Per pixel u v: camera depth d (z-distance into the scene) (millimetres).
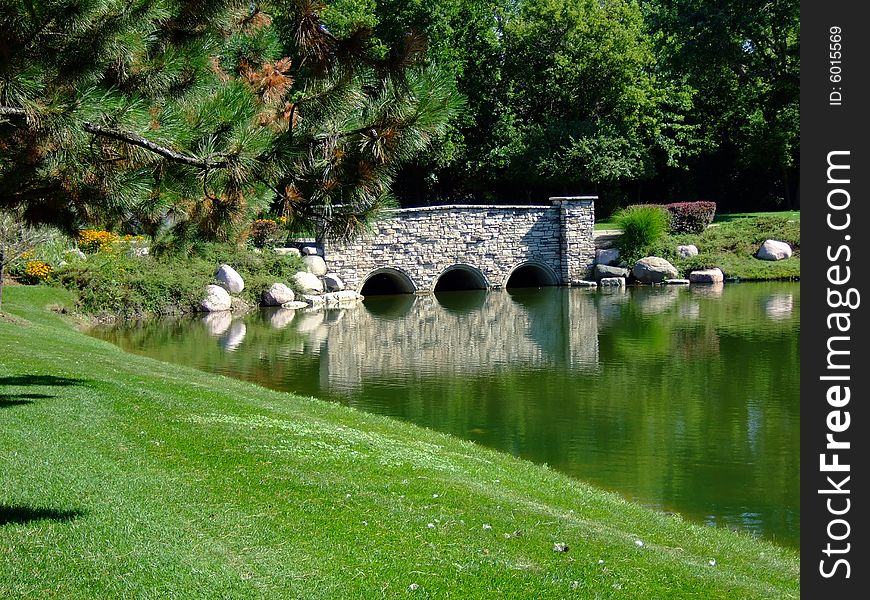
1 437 9977
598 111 55375
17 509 7715
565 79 53906
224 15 8914
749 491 12984
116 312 32531
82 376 14469
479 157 54406
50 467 8961
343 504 8680
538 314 34312
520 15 56031
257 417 12664
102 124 7824
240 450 10297
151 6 8047
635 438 16031
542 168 51969
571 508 10758
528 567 7504
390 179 8578
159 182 9008
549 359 24406
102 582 6430
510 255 44438
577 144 51250
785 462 14375
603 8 53719
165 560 6875
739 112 56062
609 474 13906
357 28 8141
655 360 23812
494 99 54375
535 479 12195
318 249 41375
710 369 22312
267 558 7145
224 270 36594
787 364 22656
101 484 8570
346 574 6961
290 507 8445
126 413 11836
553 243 45156
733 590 7621
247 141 8094
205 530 7633
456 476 10844
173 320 32875
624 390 20125
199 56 8922
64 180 8695
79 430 10625
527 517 9102
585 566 7699
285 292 37500
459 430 16641
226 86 8852
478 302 39000
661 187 60469
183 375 17406
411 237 42531
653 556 8305
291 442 11109
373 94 8219
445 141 49906
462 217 43438
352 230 8586
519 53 54281
